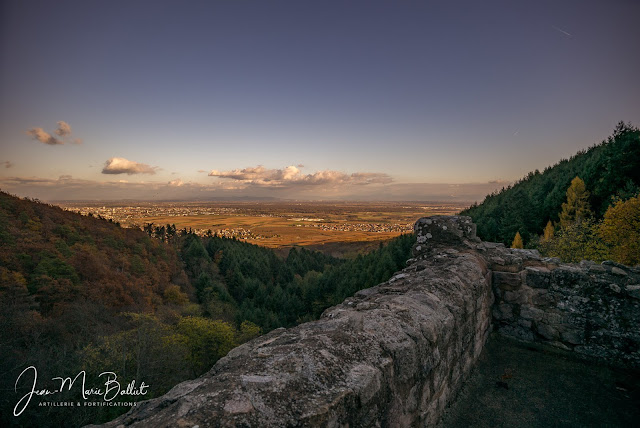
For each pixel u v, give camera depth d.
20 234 49.03
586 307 5.68
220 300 62.91
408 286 4.64
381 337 2.85
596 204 34.22
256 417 1.75
